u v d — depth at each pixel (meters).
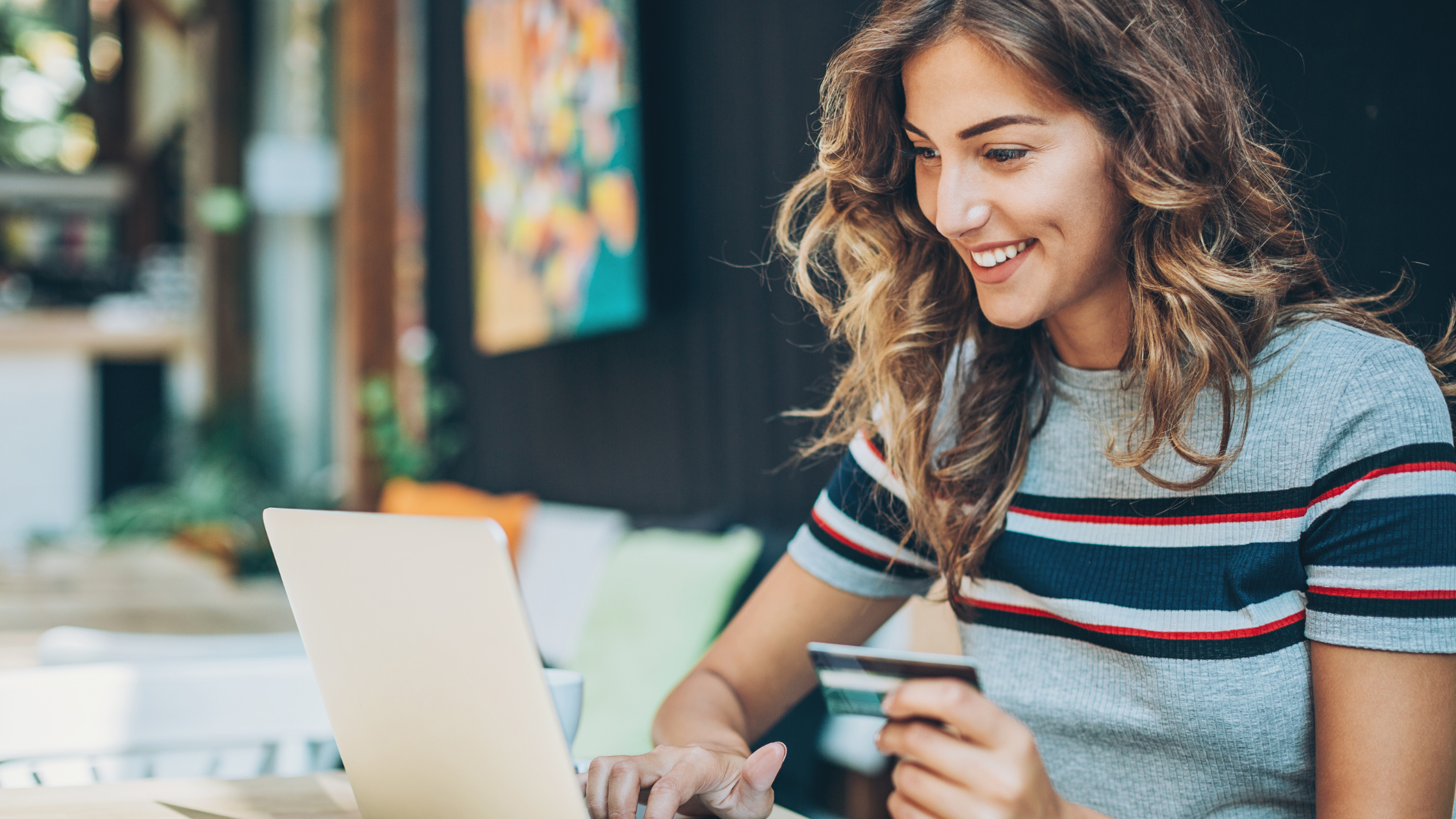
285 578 0.75
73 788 0.95
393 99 5.15
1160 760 0.95
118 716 1.15
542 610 3.14
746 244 2.64
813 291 1.15
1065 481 1.02
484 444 4.51
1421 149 1.29
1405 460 0.83
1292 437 0.88
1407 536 0.81
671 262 2.99
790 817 0.86
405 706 0.69
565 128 3.43
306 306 6.84
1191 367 0.90
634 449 3.23
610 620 2.52
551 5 3.50
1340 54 1.38
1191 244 0.88
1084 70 0.85
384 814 0.77
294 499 5.88
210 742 1.18
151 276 10.77
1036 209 0.88
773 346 2.54
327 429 6.62
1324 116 1.41
